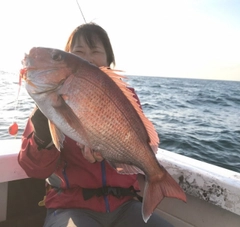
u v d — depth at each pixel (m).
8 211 2.37
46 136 1.65
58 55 1.42
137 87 38.91
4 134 6.36
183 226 2.17
